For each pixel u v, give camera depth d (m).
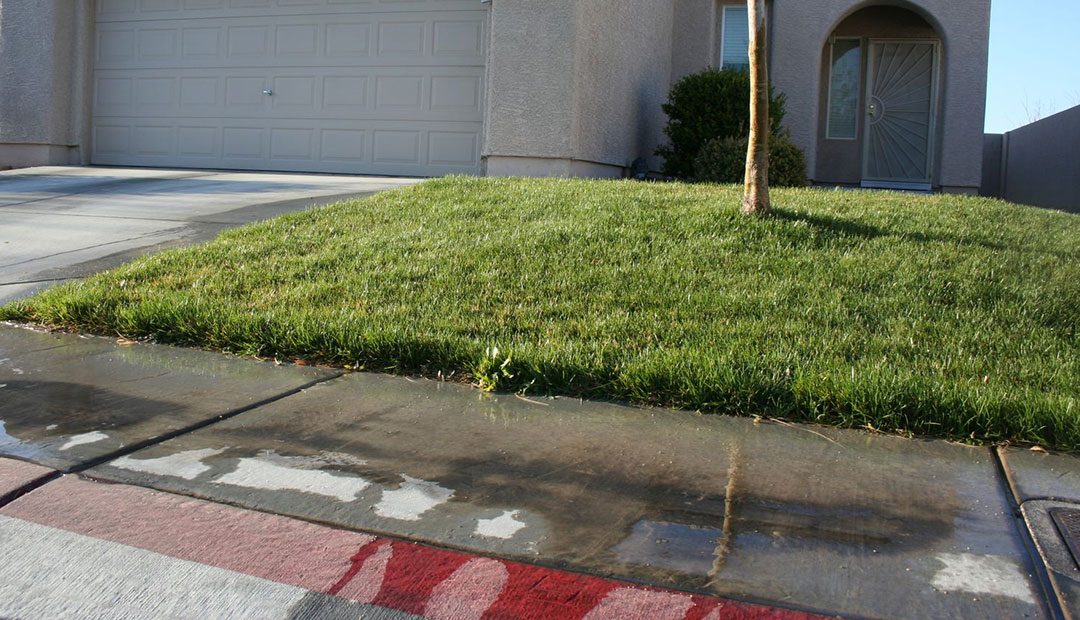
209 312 5.78
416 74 13.70
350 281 6.43
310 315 5.73
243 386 4.77
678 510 3.26
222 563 2.89
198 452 3.79
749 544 3.00
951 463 3.77
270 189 11.48
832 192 10.20
